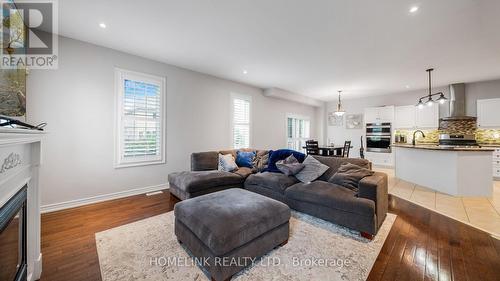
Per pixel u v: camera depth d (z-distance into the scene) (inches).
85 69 126.8
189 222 70.2
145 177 153.4
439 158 160.2
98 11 96.0
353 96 295.7
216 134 200.5
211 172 135.6
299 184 114.5
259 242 69.5
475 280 61.9
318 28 110.2
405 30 111.1
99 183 132.6
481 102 210.8
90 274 64.2
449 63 160.2
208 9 94.1
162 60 157.9
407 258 72.7
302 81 216.4
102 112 133.3
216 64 166.2
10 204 44.9
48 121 115.1
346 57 150.2
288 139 294.2
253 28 110.8
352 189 101.5
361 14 96.8
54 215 109.7
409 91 261.3
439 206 126.5
